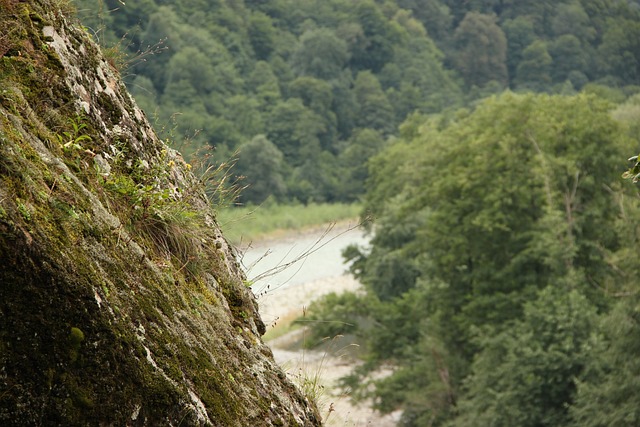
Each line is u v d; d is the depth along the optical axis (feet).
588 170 145.38
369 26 577.84
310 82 494.18
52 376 9.00
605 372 109.91
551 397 112.06
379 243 205.77
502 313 132.05
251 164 383.24
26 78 12.75
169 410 10.49
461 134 172.35
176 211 15.02
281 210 371.97
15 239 8.95
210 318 14.25
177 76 410.11
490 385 117.60
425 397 131.75
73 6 15.93
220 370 13.00
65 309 9.26
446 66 631.15
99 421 9.42
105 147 14.32
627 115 235.81
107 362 9.68
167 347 11.41
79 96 14.02
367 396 134.31
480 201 142.92
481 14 647.56
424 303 146.41
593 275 136.56
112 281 10.86
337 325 138.21
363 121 516.73
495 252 141.49
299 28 575.38
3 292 8.74
